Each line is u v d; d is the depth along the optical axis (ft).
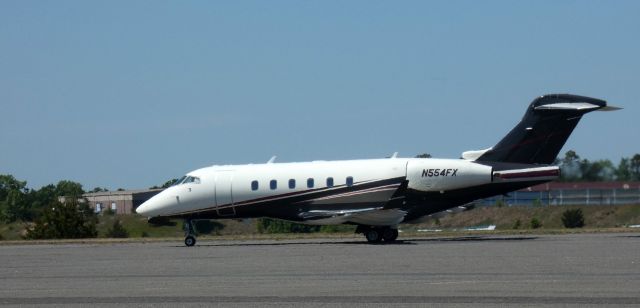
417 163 364.58
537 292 166.09
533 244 311.68
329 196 370.73
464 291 169.78
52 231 526.16
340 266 231.50
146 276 215.10
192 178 383.65
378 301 159.02
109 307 159.33
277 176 376.48
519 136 355.97
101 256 299.99
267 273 215.92
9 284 202.18
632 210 639.76
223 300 164.86
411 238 391.45
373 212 347.77
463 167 358.02
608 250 270.67
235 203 378.12
